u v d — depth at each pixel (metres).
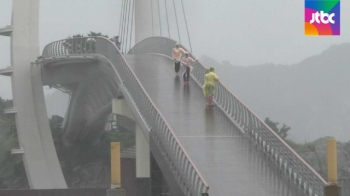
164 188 107.38
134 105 111.69
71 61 175.75
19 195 115.06
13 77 194.75
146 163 128.75
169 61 153.00
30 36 196.00
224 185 73.56
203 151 85.69
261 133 86.88
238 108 97.38
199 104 109.88
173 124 97.56
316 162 135.25
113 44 144.38
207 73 109.00
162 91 118.50
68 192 116.00
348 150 127.38
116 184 64.88
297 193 71.25
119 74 133.12
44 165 195.38
